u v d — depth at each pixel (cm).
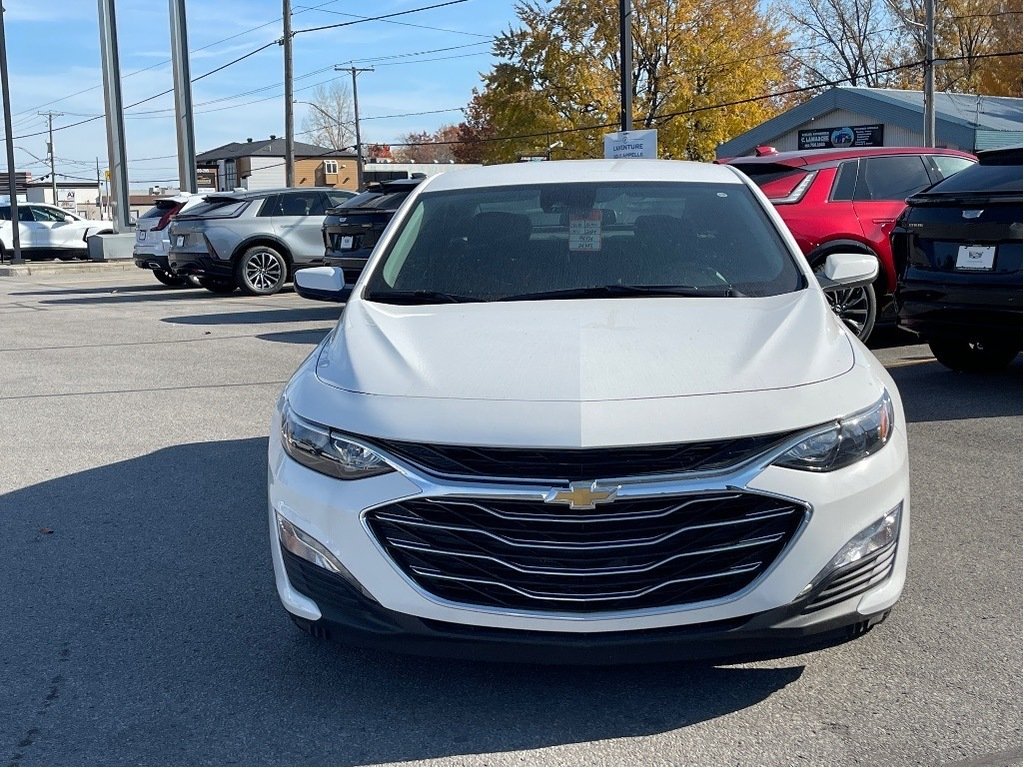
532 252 435
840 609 309
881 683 338
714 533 295
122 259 2998
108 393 866
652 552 293
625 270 421
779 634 302
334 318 1347
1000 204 690
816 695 331
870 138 3312
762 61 4316
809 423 305
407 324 377
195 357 1045
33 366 1025
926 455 602
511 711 327
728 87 4200
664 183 479
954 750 299
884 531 317
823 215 877
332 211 1276
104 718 330
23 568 463
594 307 385
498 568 297
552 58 4094
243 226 1673
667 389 309
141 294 1880
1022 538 466
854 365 345
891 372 857
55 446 688
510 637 299
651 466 292
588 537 292
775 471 297
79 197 9075
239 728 322
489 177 498
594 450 290
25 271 2670
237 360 1017
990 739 304
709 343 342
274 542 337
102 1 3098
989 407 718
